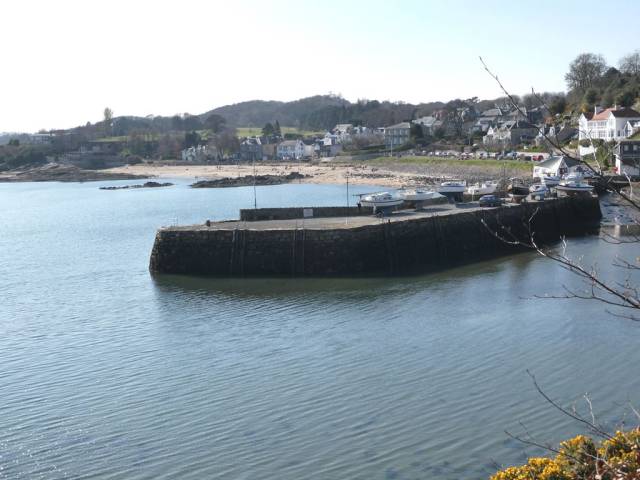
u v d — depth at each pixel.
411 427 20.23
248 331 29.94
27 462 19.09
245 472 18.14
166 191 122.50
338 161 161.12
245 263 41.31
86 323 32.56
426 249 43.47
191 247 42.12
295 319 31.44
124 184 148.62
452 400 21.94
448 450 18.78
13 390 24.33
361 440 19.59
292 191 109.00
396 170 133.75
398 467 18.00
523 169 103.12
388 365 25.16
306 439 19.78
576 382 22.94
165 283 40.03
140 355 27.52
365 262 40.91
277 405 22.12
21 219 83.31
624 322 28.78
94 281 41.94
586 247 47.12
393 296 34.88
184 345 28.47
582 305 31.55
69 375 25.64
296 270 40.72
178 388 23.88
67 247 57.75
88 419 21.69
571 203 56.69
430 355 26.02
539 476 13.73
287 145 196.38
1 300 37.94
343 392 22.91
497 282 37.16
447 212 47.81
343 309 32.75
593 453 13.81
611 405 21.00
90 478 18.12
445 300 33.69
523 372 24.02
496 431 19.75
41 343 29.70
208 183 128.75
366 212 48.91
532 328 28.66
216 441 19.89
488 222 47.56
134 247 56.12
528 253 45.78
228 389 23.58
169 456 19.16
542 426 19.89
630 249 45.50
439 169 122.62
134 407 22.45
